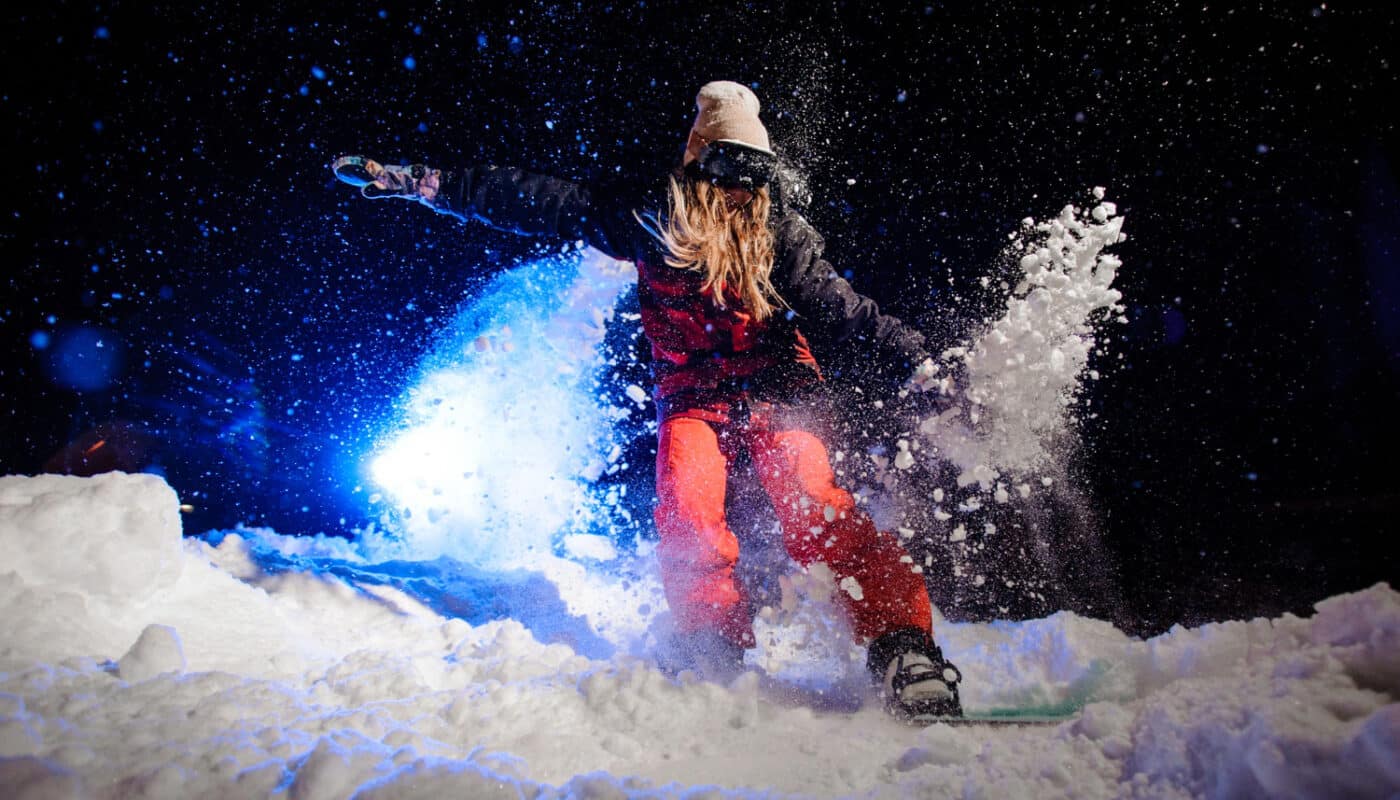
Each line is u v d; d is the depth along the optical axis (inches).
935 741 69.0
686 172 101.9
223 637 87.6
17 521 81.4
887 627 90.4
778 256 103.5
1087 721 65.1
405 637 109.3
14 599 75.7
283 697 70.5
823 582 96.2
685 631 95.7
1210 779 54.6
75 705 63.7
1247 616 136.9
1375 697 54.1
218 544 126.8
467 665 89.3
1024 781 60.6
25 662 68.3
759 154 99.3
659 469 102.5
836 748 73.9
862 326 103.2
